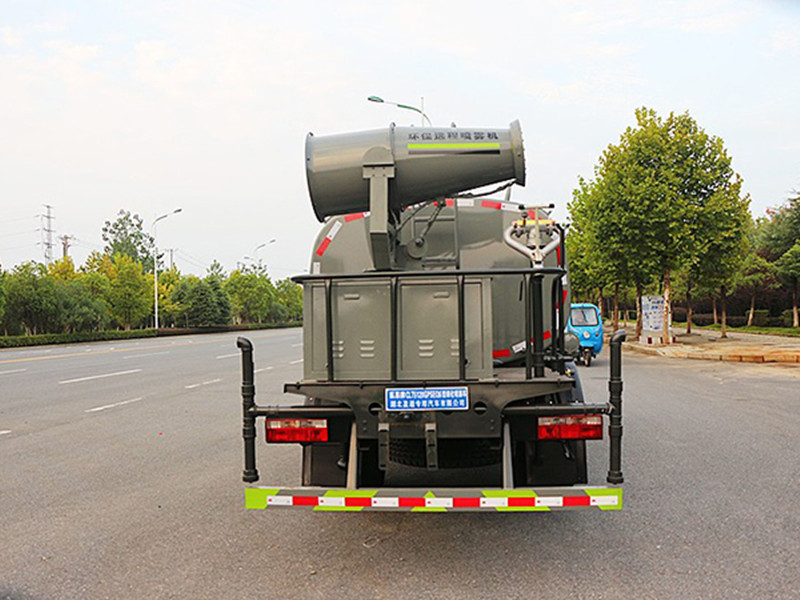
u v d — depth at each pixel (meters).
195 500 5.76
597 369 17.58
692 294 32.81
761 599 3.61
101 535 4.86
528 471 4.73
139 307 52.47
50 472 6.77
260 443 8.62
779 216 35.06
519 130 4.88
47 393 13.15
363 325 4.33
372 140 4.84
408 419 4.18
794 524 4.87
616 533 4.77
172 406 11.32
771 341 26.11
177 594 3.81
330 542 4.70
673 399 11.47
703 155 23.64
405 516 5.32
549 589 3.80
